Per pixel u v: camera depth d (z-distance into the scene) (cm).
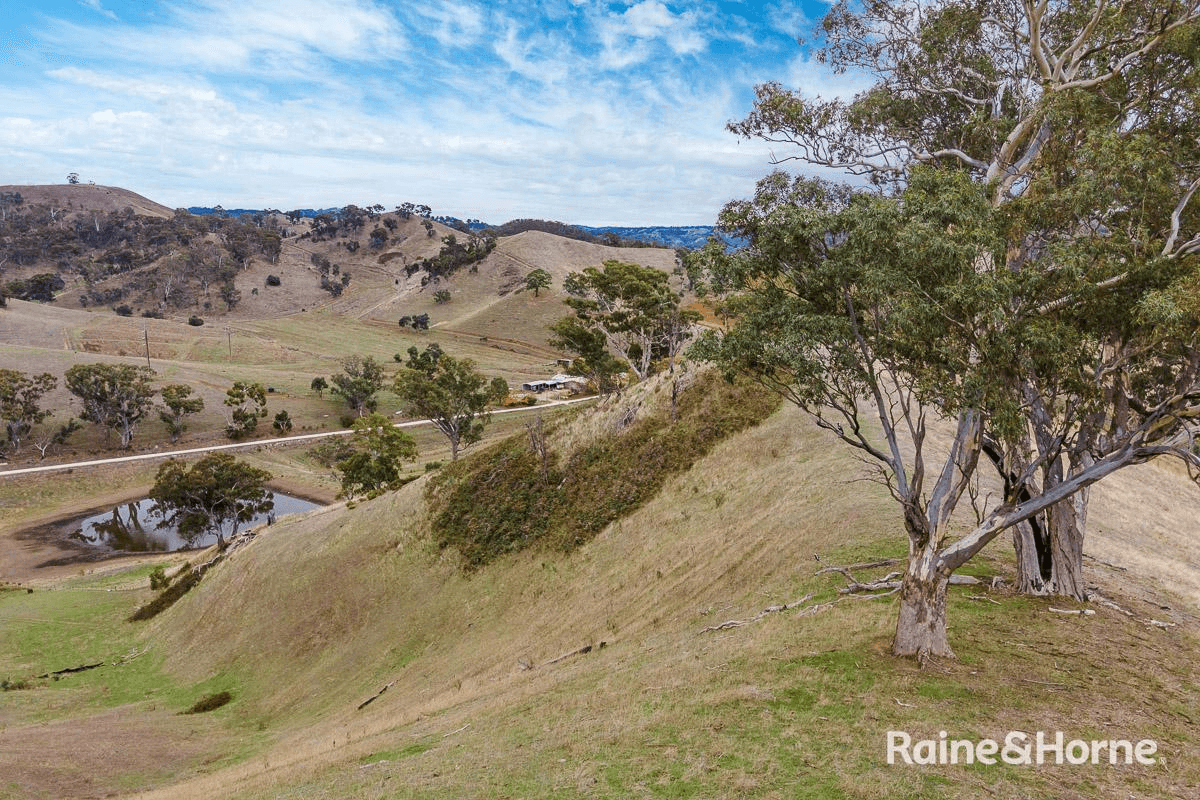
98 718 4250
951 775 1234
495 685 2891
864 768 1258
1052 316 1638
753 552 3188
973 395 1538
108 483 11844
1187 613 2369
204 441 13512
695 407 5144
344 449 12838
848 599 2225
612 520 4609
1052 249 1551
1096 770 1262
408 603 4844
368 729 2822
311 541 5944
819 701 1548
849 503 3133
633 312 8531
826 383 1730
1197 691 1647
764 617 2323
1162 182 1659
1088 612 2083
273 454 13050
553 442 5628
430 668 3906
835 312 1712
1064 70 2114
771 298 1755
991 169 2031
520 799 1287
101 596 6925
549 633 3603
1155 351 1709
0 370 13650
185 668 5122
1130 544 3397
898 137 2528
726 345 1775
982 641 1866
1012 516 1677
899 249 1511
